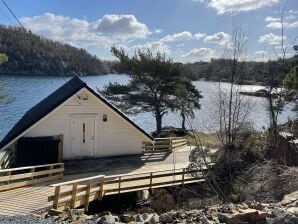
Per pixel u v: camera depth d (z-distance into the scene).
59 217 11.42
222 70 21.94
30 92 91.50
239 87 21.28
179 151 28.06
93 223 9.92
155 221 9.58
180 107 37.88
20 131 22.23
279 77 21.91
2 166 19.27
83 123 24.77
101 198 17.28
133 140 26.47
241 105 23.11
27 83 111.81
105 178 18.75
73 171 21.97
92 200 16.80
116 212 17.27
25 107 67.38
